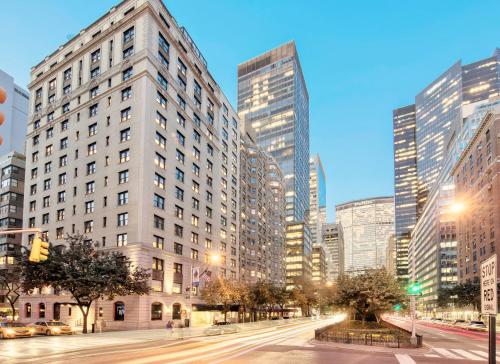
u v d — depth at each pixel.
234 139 98.19
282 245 151.38
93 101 67.31
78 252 45.72
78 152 67.62
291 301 118.94
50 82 77.12
